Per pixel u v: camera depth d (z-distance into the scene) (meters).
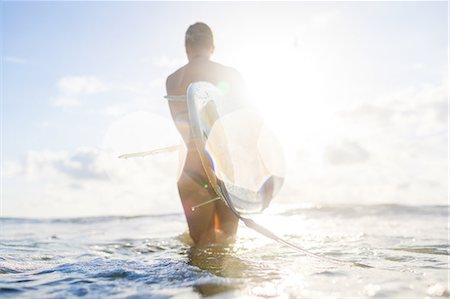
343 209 8.30
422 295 2.05
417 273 2.52
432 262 2.92
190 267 2.73
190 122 3.36
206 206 3.62
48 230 5.96
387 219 6.64
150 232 5.41
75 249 3.89
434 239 4.18
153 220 7.21
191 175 3.62
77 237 4.96
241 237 4.27
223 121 3.59
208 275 2.48
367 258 3.09
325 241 4.04
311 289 2.15
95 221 7.25
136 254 3.47
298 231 4.99
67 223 6.98
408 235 4.55
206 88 3.51
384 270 2.61
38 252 3.66
